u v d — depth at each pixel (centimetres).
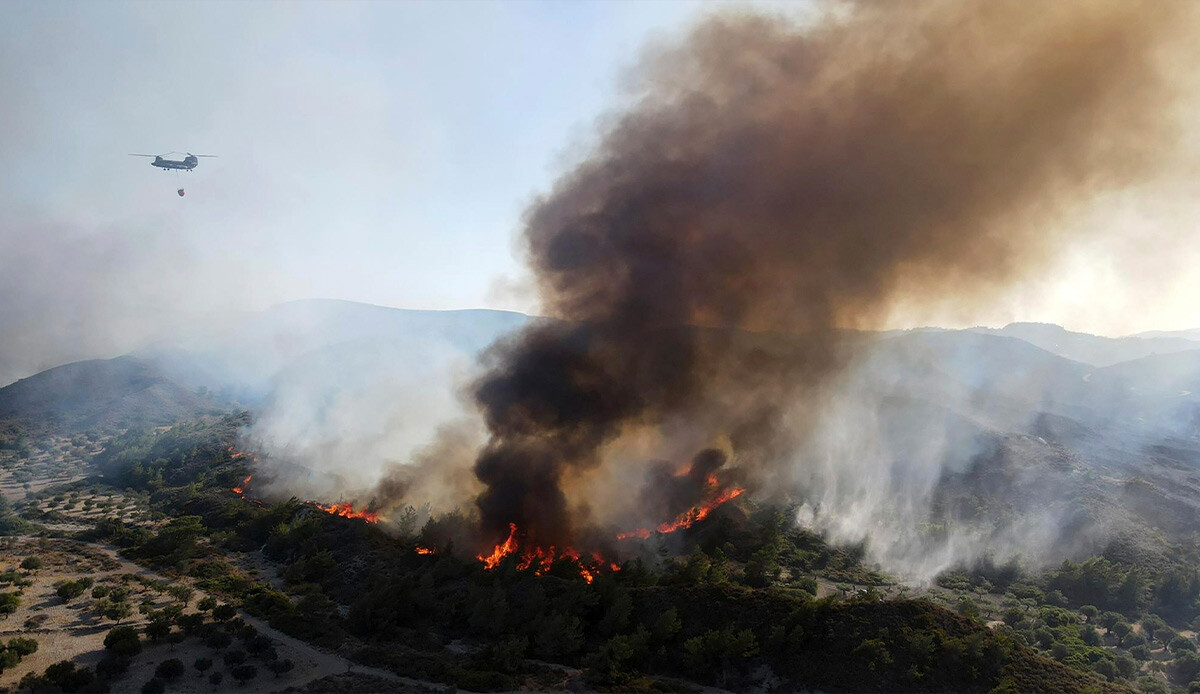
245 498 11806
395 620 6781
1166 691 6456
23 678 5488
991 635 6184
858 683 5669
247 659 6012
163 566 8894
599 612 6762
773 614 6356
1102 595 9100
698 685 5903
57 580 8156
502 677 5694
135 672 5669
